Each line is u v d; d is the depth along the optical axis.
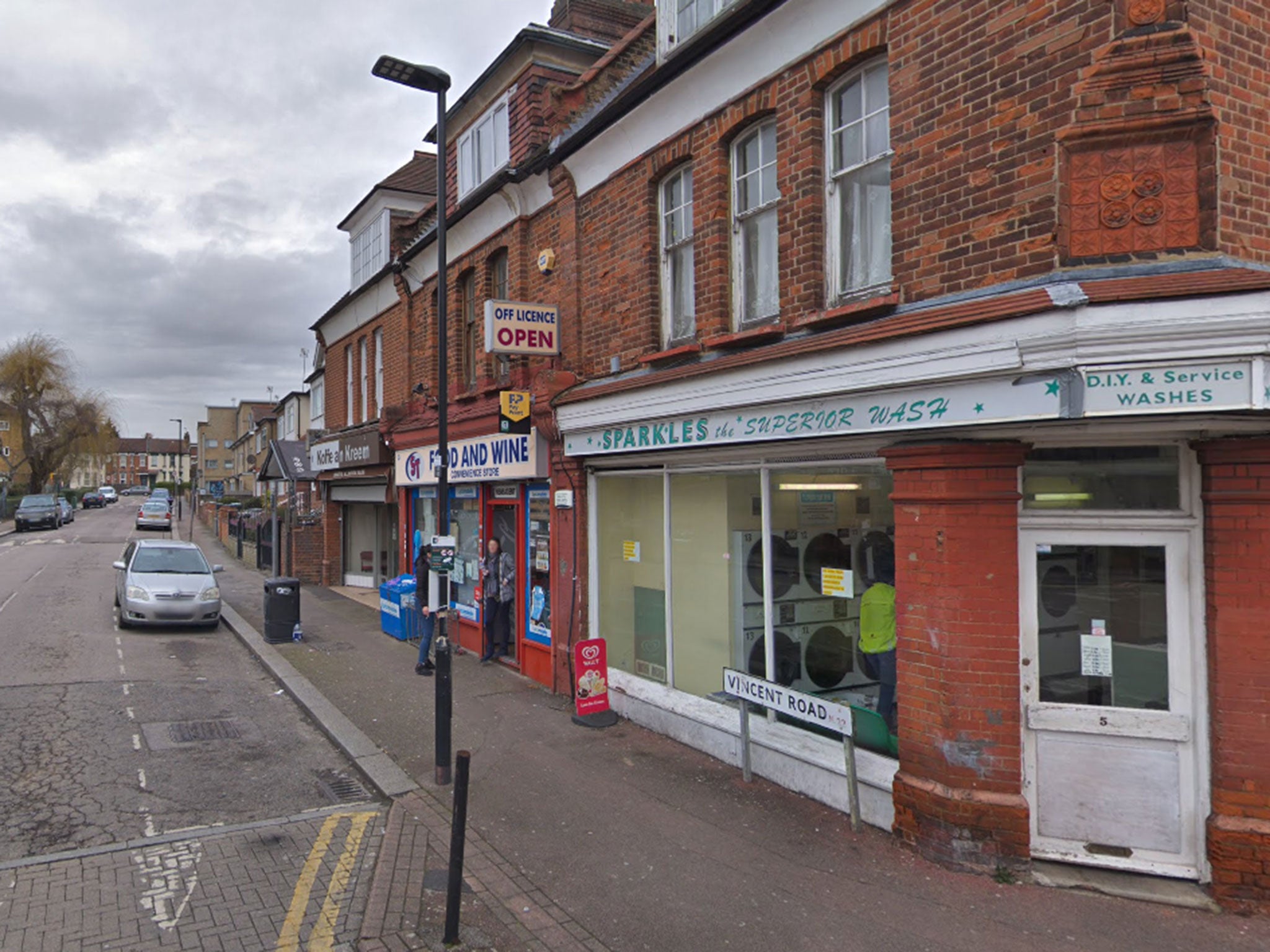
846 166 6.34
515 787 6.67
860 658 6.30
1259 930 4.39
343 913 4.74
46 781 6.80
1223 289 4.02
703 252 7.49
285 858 5.45
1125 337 4.18
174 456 132.62
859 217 6.26
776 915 4.68
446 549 6.93
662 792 6.55
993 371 4.60
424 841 5.66
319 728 8.57
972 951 4.27
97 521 52.00
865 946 4.34
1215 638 4.66
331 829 5.94
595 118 8.49
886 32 5.77
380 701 9.37
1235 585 4.59
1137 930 4.42
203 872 5.21
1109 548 5.09
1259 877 4.51
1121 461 5.04
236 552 28.81
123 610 14.03
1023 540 5.14
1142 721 4.89
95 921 4.59
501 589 11.27
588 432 8.79
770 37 6.64
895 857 5.32
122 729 8.30
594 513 9.25
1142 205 4.60
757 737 6.88
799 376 5.85
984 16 5.12
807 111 6.39
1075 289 4.31
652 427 7.68
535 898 4.91
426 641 10.80
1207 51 4.64
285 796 6.67
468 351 12.47
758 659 7.18
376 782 6.79
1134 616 5.03
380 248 16.91
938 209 5.38
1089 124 4.62
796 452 6.52
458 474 11.99
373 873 5.23
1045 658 5.18
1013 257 4.92
